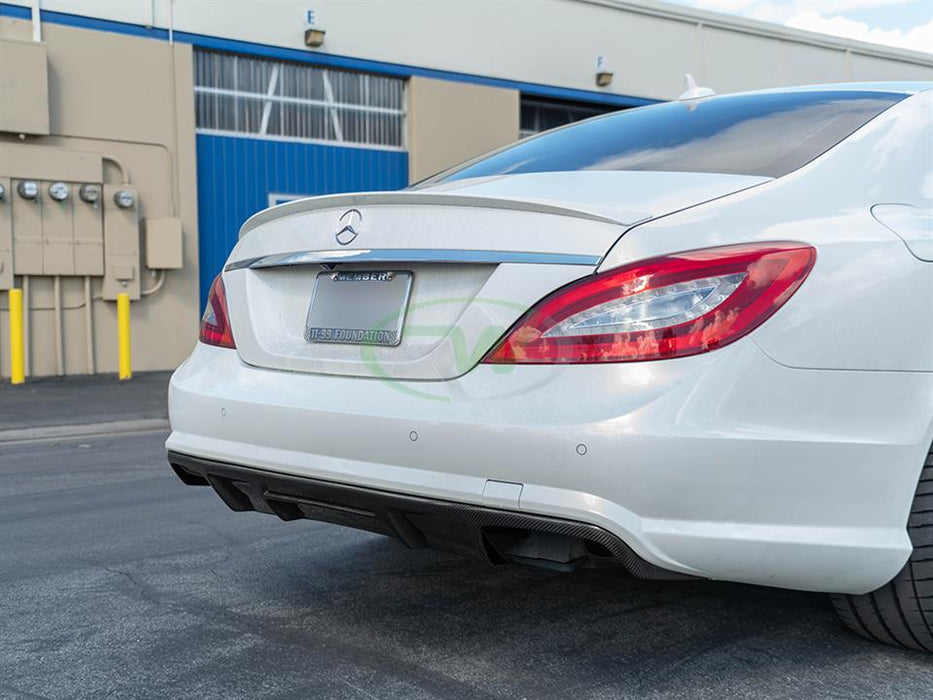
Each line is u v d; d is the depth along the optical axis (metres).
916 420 2.24
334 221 2.59
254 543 3.82
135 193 11.86
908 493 2.24
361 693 2.32
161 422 8.23
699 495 2.03
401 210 2.45
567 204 2.21
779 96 2.99
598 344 2.08
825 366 2.13
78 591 3.20
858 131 2.56
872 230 2.29
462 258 2.28
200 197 12.73
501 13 14.74
